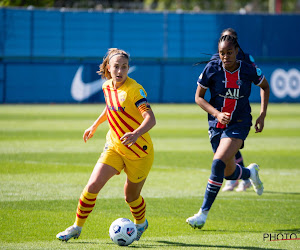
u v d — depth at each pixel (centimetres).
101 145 4350
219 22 9775
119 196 2580
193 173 3219
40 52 9388
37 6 9562
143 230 1889
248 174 2306
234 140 2055
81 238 1855
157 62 9212
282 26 9900
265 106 2214
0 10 9125
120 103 1752
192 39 9769
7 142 4416
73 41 9481
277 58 9956
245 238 1886
